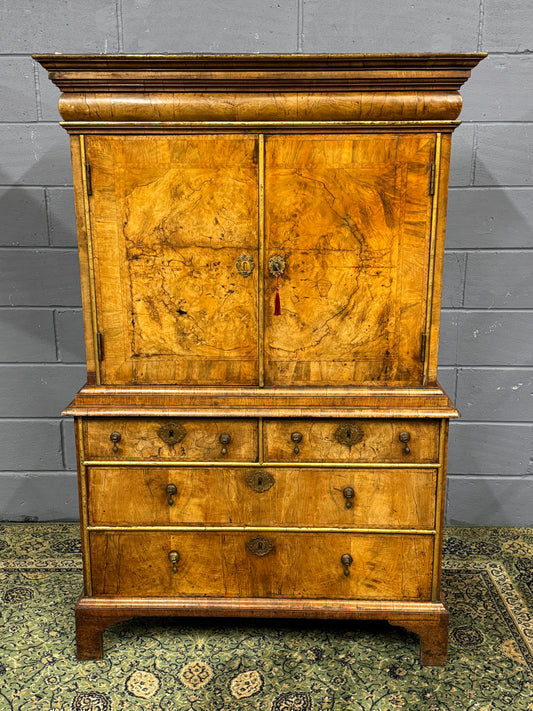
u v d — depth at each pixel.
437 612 1.96
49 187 2.62
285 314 1.86
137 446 1.93
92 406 1.90
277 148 1.75
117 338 1.89
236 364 1.90
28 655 2.02
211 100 1.72
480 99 2.52
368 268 1.83
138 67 1.69
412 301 1.84
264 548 1.98
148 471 1.94
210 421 1.91
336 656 2.03
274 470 1.94
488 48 2.48
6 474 2.87
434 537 1.95
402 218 1.79
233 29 2.49
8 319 2.74
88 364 1.91
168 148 1.76
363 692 1.87
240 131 1.74
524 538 2.75
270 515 1.97
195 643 2.09
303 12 2.46
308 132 1.74
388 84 1.70
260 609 1.99
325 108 1.72
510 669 1.96
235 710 1.80
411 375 1.90
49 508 2.91
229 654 2.03
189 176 1.77
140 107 1.73
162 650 2.05
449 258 2.65
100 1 2.47
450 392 2.77
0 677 1.92
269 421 1.90
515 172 2.57
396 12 2.46
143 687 1.88
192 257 1.83
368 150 1.75
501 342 2.71
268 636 2.12
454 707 1.81
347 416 1.87
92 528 1.97
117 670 1.96
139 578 2.01
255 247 1.82
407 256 1.82
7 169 2.61
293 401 1.89
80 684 1.89
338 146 1.75
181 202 1.79
